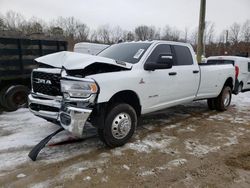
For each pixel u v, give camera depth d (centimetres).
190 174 393
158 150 476
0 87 730
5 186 353
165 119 684
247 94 1152
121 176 383
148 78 521
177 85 598
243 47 3719
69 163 420
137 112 532
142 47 561
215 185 365
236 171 406
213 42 4184
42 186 354
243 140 539
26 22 4256
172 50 605
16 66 721
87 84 420
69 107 424
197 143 516
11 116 678
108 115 460
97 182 366
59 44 807
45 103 462
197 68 661
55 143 496
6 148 470
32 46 746
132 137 537
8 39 696
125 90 479
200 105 877
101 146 489
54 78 454
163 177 382
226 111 800
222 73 758
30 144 489
